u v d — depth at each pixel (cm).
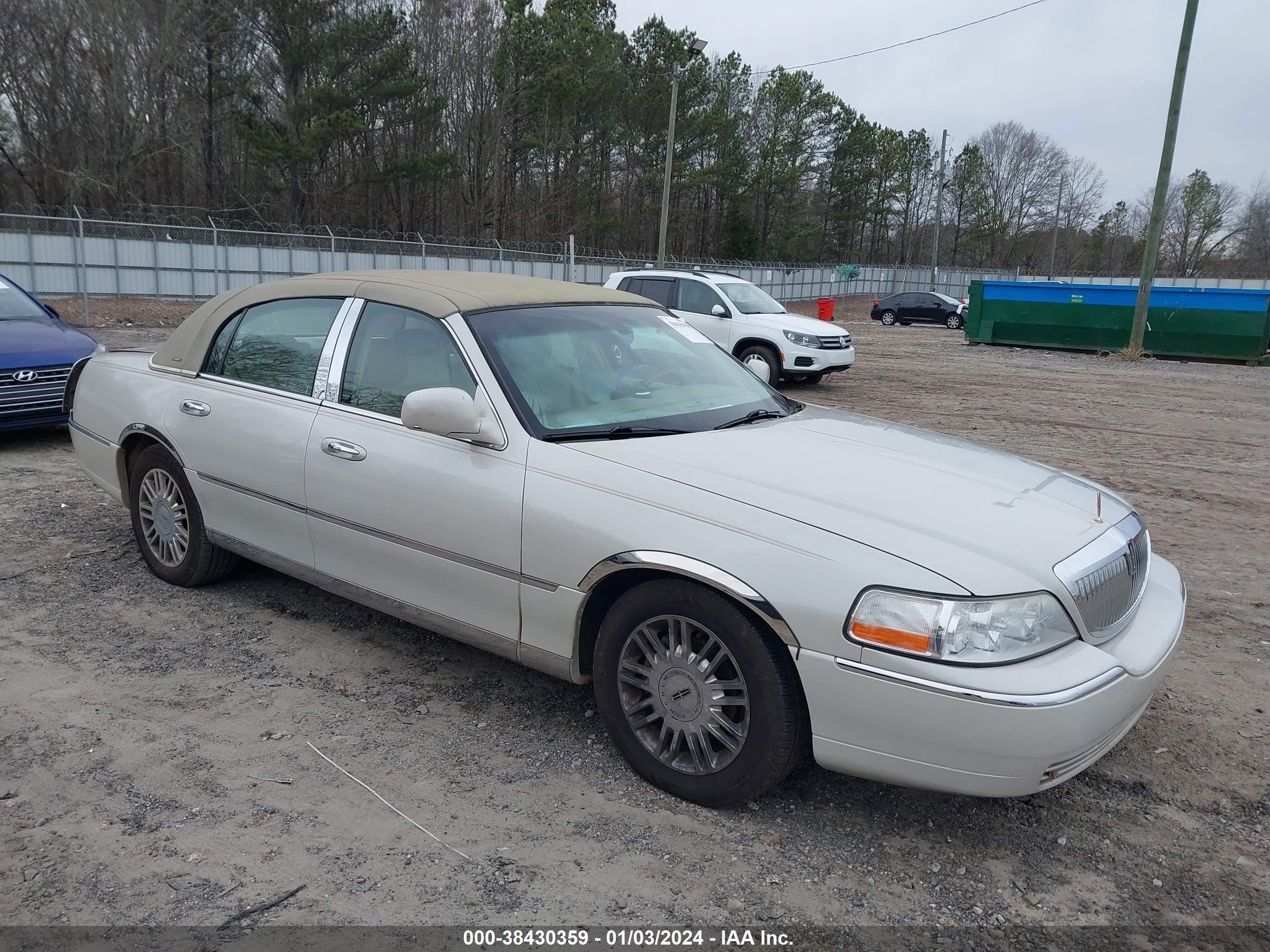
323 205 4528
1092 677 267
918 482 322
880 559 272
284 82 4044
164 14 3947
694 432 360
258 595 493
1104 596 295
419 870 275
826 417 411
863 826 307
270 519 424
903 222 9512
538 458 335
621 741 326
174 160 4319
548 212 5219
